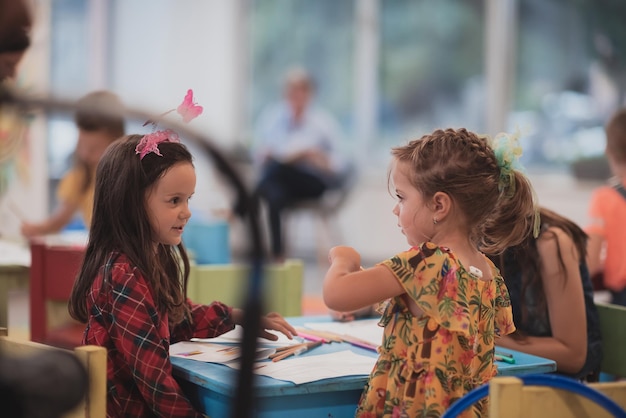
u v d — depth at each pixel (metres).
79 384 0.95
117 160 1.81
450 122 7.57
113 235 1.81
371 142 7.95
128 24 7.96
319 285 6.53
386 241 7.81
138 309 1.73
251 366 0.94
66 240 3.50
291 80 7.54
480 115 7.39
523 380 1.32
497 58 7.25
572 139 6.93
